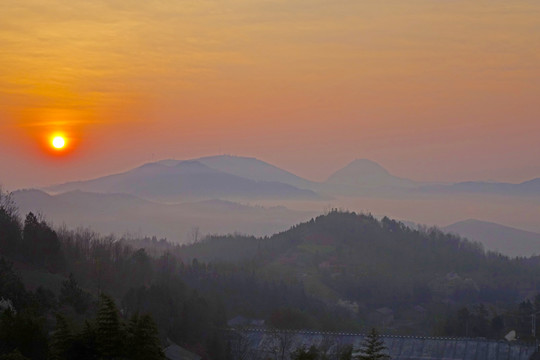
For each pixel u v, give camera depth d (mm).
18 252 171250
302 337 172500
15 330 94625
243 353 156250
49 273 162875
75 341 84625
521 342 173375
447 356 167625
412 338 175625
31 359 93250
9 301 120562
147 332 86375
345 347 146250
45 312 126500
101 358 82625
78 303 136000
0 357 84812
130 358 83500
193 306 161250
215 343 151875
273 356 158125
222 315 174375
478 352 168625
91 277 181750
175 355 132500
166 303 154250
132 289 159625
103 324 85062
